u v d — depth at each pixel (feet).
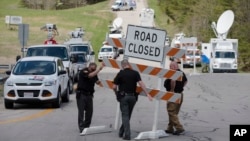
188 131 78.13
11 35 414.62
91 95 73.97
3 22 483.92
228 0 383.86
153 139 70.44
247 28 336.49
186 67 321.11
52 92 105.70
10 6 646.74
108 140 68.74
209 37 380.58
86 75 73.20
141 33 73.20
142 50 73.15
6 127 80.53
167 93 71.10
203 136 73.46
